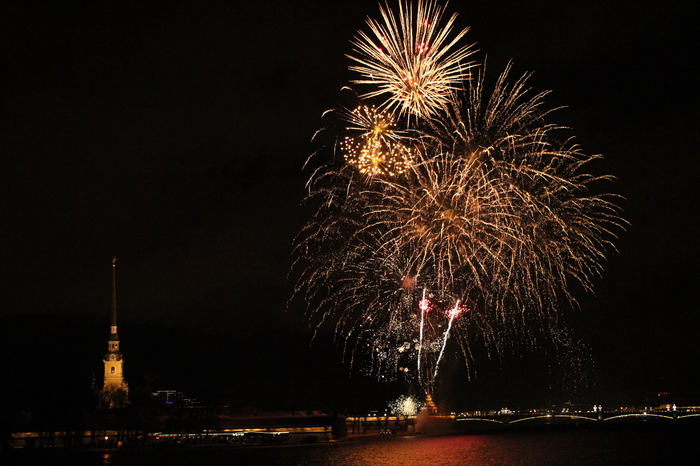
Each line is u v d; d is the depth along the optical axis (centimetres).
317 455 17438
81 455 17950
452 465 14625
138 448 19625
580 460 15675
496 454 17100
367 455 17125
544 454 17100
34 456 17788
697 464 14750
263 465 15012
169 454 18262
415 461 15525
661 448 18912
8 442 19062
